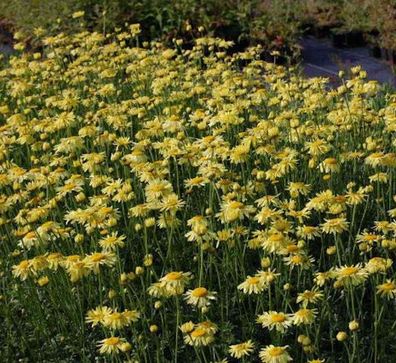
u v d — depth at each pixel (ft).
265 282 13.50
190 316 14.83
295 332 14.40
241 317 14.57
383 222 14.98
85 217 15.61
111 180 17.69
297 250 14.08
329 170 16.94
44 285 14.65
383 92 24.41
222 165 16.63
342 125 19.54
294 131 19.19
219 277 14.89
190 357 14.26
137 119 23.07
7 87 27.55
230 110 20.44
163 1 39.27
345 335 12.46
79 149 19.80
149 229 17.08
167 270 16.19
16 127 21.83
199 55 26.91
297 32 39.14
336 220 14.52
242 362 13.24
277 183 18.16
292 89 22.22
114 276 15.49
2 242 16.80
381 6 39.37
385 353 14.10
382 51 37.65
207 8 39.42
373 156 16.67
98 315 13.46
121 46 28.17
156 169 17.48
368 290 15.24
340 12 43.47
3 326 15.62
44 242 15.66
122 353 14.40
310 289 15.08
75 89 26.48
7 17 44.34
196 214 17.78
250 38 38.19
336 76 34.63
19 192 17.94
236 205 14.88
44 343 15.03
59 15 39.86
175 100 23.06
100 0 39.40
